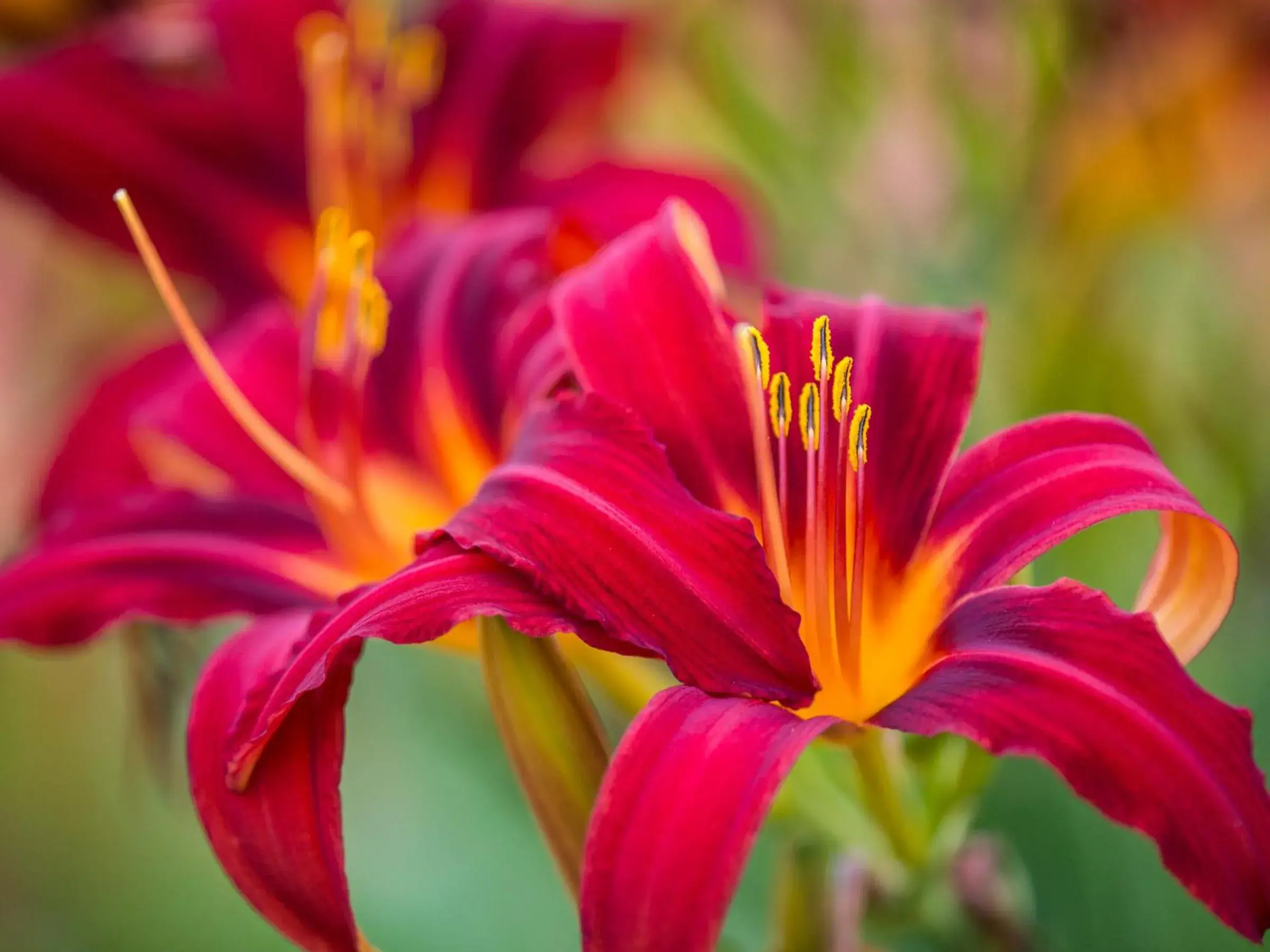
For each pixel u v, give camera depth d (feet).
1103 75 1.56
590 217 1.59
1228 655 1.60
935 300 1.61
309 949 1.20
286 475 1.47
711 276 1.29
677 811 1.14
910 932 1.43
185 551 1.41
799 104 1.64
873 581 1.27
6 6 1.65
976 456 1.28
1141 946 1.52
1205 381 1.58
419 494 1.47
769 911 1.47
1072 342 1.55
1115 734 1.15
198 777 1.24
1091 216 1.59
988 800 1.57
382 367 1.47
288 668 1.21
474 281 1.46
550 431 1.26
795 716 1.17
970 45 1.59
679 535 1.21
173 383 1.53
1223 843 1.13
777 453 1.28
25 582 1.38
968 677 1.19
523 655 1.25
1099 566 1.54
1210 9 1.56
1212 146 1.60
